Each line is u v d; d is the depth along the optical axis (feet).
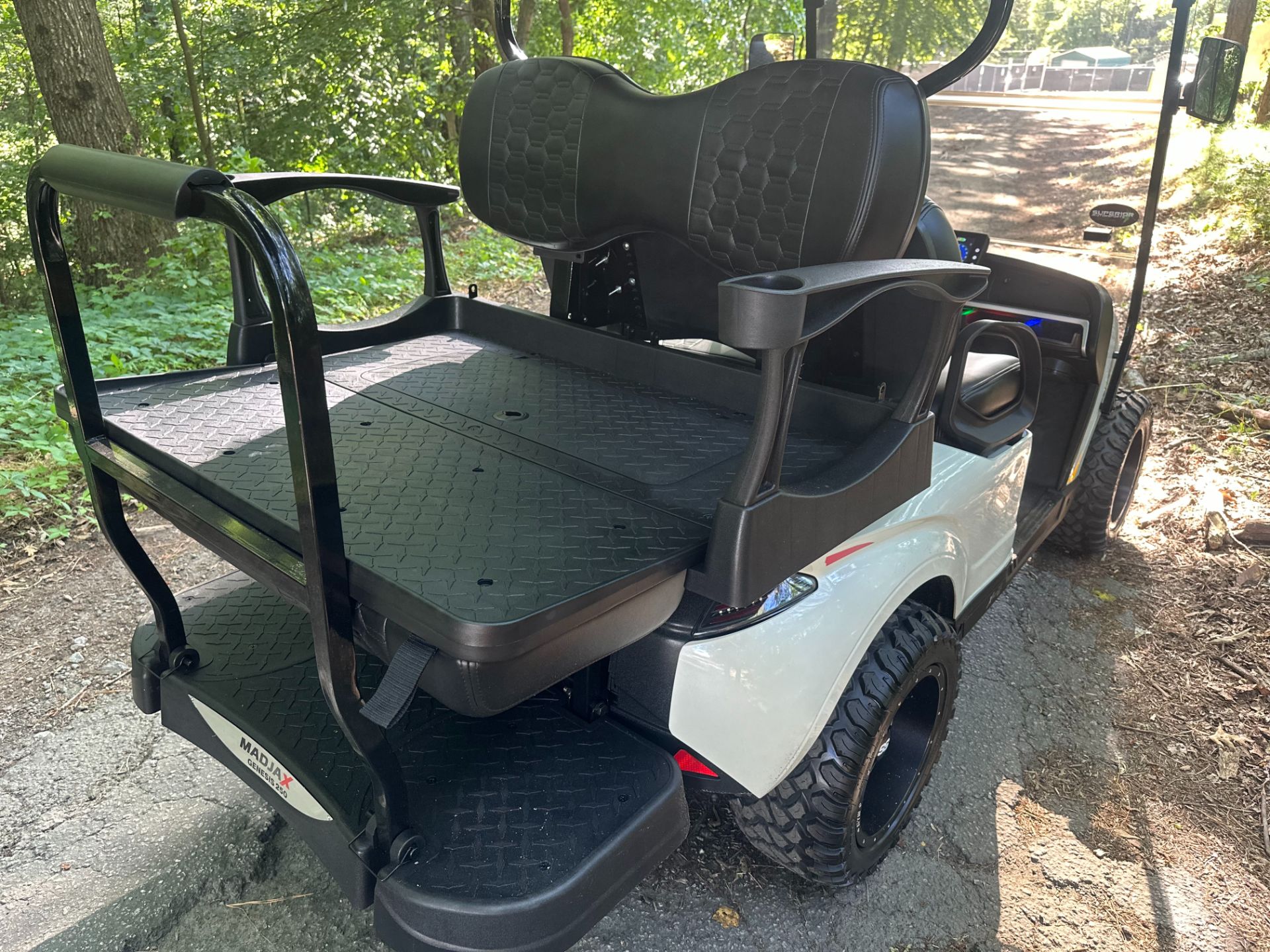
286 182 6.57
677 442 6.06
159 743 7.79
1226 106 8.40
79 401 5.38
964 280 5.01
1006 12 6.32
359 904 4.49
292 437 3.60
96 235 23.98
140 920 6.07
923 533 6.43
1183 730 8.53
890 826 6.57
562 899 4.25
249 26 37.52
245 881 6.43
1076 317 8.88
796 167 5.52
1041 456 9.96
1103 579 11.09
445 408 6.55
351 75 38.60
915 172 5.35
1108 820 7.43
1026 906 6.56
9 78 37.27
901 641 5.99
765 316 3.80
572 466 5.57
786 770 5.47
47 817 6.95
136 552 5.64
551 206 7.10
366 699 5.78
